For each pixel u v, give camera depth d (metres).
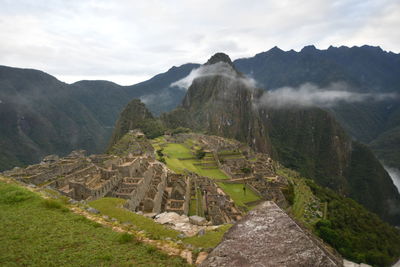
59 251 15.27
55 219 19.80
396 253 80.94
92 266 13.88
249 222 10.14
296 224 9.75
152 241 17.27
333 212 97.25
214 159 124.50
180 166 100.94
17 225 18.31
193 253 15.44
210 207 53.34
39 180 50.44
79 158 88.75
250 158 144.75
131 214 25.42
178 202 48.47
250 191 85.88
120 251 15.54
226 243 9.30
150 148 118.44
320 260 8.13
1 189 25.66
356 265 48.22
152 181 53.94
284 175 134.38
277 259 8.24
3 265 13.54
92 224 19.53
